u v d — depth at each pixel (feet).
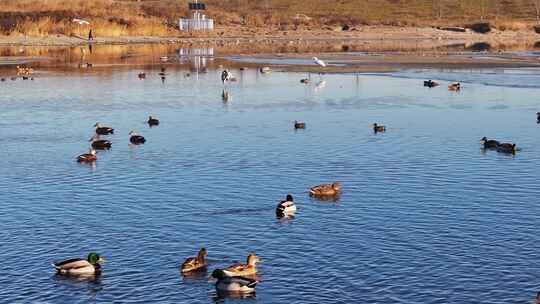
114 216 142.00
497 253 122.01
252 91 305.94
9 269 118.32
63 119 243.60
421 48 538.06
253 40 620.90
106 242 128.88
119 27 629.92
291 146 198.59
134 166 179.52
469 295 107.65
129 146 201.77
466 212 141.90
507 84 315.78
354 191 156.35
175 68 405.18
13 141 209.97
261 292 109.50
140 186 161.99
